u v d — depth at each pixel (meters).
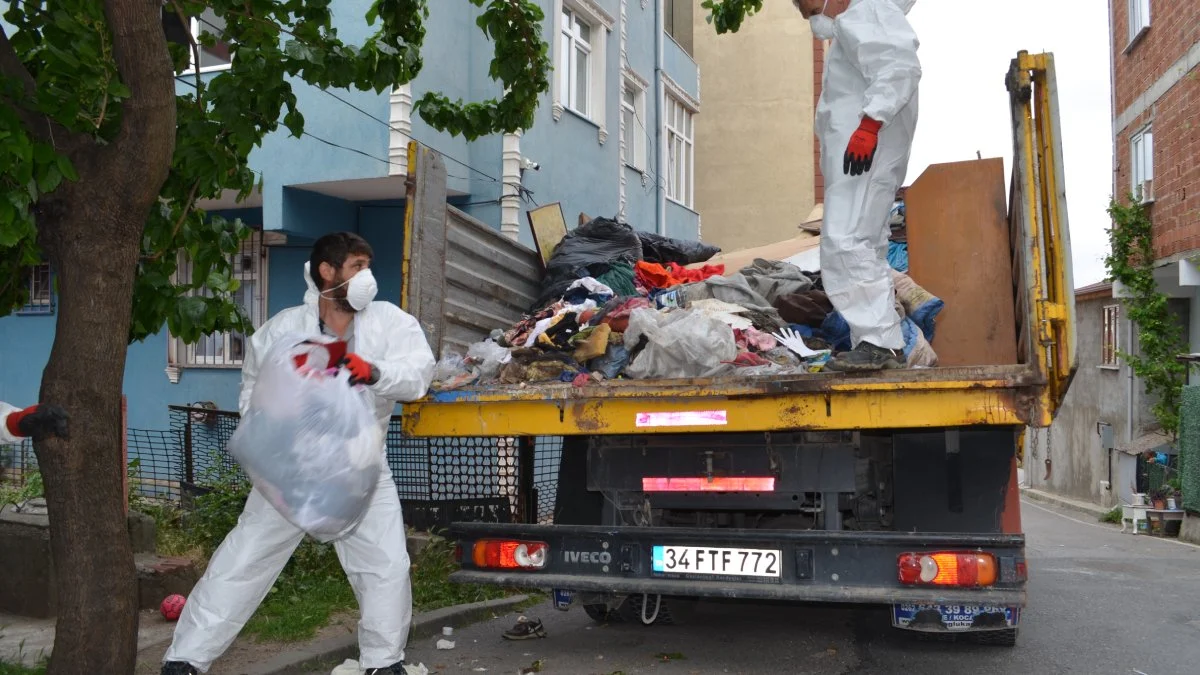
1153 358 18.12
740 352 5.22
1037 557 11.42
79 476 4.03
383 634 4.39
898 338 5.01
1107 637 6.38
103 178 4.10
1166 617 7.18
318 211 11.67
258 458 3.84
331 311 4.43
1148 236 17.86
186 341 5.14
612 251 7.39
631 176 16.66
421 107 6.62
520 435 5.05
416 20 6.06
